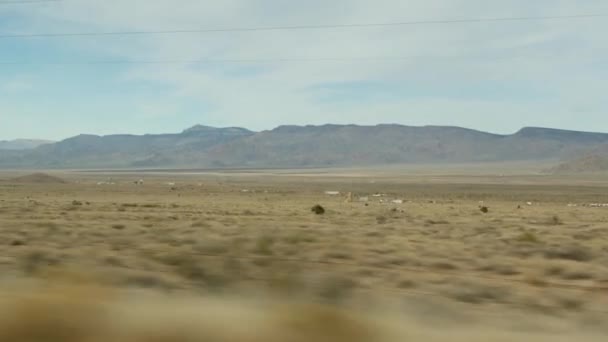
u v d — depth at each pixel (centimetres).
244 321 1030
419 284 1925
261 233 3203
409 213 6325
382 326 1085
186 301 1289
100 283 1505
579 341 1126
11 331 949
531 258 2633
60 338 943
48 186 15825
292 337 977
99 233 3306
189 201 8862
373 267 2305
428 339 1038
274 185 19550
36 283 1453
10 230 3369
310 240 3047
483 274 2230
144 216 5009
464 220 5184
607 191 16450
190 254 2427
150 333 963
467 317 1394
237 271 1988
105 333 961
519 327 1296
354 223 4631
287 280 1695
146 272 1905
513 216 5991
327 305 1330
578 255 2705
